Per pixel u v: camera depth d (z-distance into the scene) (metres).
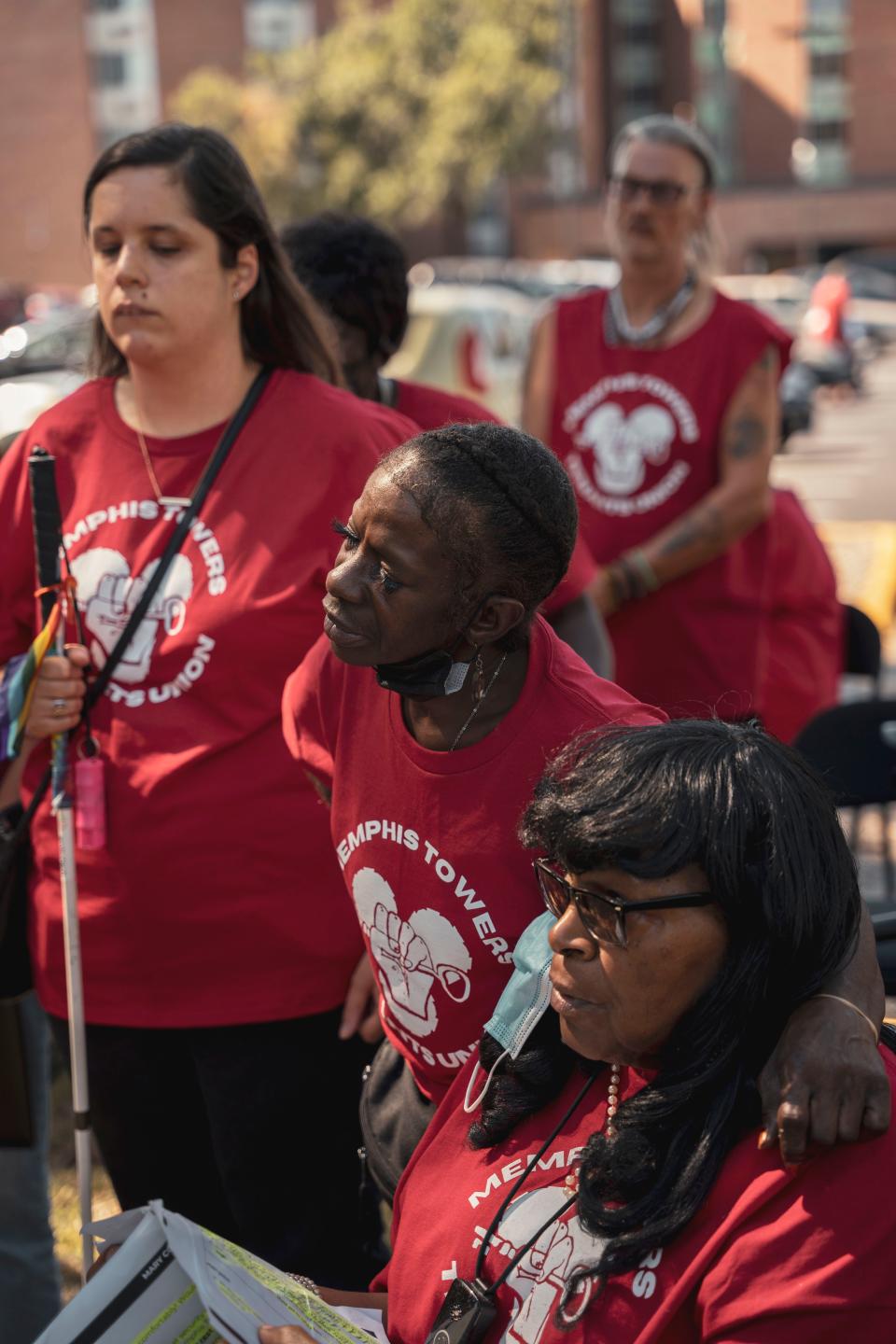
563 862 1.47
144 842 2.31
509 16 37.69
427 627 1.63
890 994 2.11
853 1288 1.39
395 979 1.89
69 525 2.41
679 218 3.63
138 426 2.40
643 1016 1.46
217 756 2.29
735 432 3.65
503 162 37.62
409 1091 2.04
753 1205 1.42
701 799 1.42
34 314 27.02
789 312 28.62
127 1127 2.48
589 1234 1.51
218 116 38.69
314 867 2.34
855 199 48.12
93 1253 2.30
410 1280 1.69
